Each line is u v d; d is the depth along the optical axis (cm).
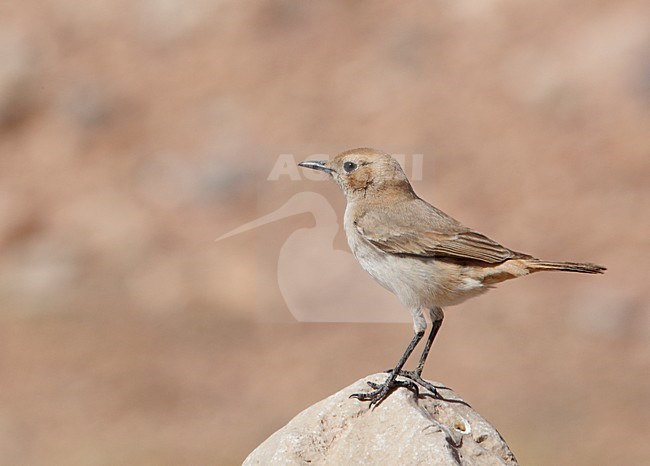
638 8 3438
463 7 3594
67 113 3538
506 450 970
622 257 2684
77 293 2767
